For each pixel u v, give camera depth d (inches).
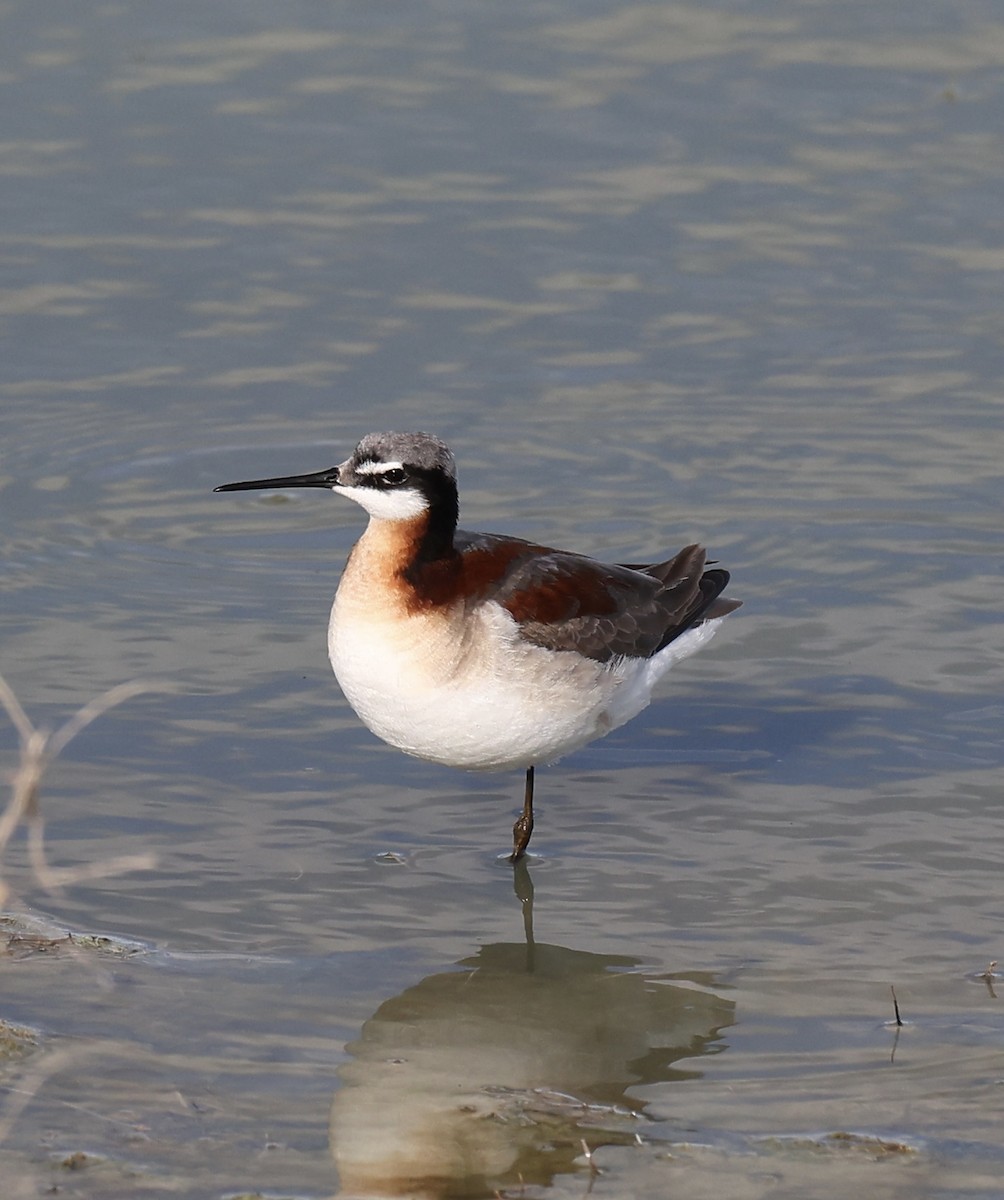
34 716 538.6
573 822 506.9
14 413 738.8
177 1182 351.9
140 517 673.6
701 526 668.1
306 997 421.1
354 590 470.9
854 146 949.2
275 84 1005.2
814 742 545.0
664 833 500.1
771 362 782.5
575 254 864.9
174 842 486.3
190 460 712.4
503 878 478.6
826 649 594.6
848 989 426.3
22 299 816.9
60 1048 396.5
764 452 719.1
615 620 494.3
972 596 621.9
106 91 990.4
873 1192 349.4
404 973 433.1
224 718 547.5
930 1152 362.9
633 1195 349.4
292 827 496.7
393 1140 367.6
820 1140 368.2
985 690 568.7
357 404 749.9
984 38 1055.6
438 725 471.2
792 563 643.5
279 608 613.9
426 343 796.0
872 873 477.1
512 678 470.6
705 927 454.3
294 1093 384.2
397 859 485.4
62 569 633.6
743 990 426.9
